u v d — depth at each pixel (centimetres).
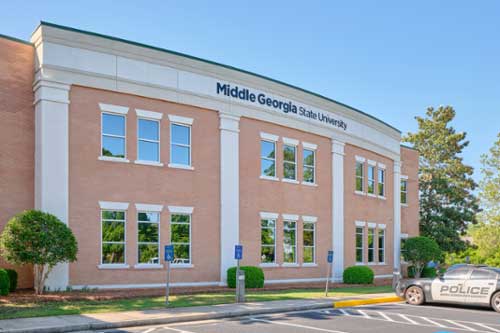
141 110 2211
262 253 2594
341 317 1571
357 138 3231
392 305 1945
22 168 2003
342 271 2984
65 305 1648
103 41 2120
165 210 2244
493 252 5094
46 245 1730
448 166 4622
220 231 2403
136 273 2138
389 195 3594
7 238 1716
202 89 2392
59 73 2017
